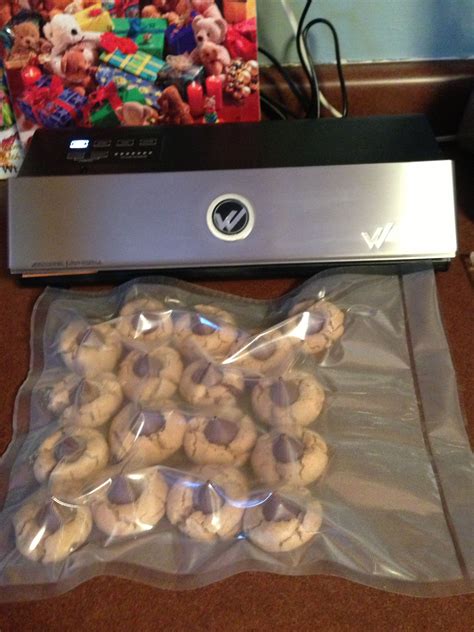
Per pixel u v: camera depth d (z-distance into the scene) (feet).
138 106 2.02
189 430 1.52
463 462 1.47
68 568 1.32
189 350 1.70
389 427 1.56
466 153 2.24
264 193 1.71
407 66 2.19
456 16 2.10
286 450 1.45
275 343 1.70
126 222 1.72
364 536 1.35
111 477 1.44
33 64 1.95
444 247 1.71
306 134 1.89
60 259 1.74
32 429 1.61
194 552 1.34
